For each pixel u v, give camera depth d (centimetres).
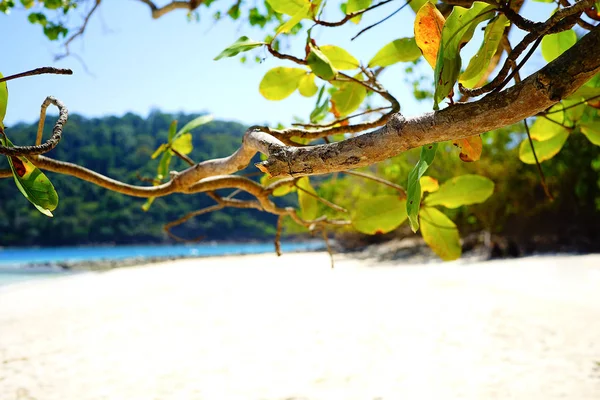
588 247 2020
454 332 791
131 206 10188
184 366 690
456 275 1450
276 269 2169
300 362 679
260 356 717
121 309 1201
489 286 1202
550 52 125
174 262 3253
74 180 10069
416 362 653
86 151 10469
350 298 1151
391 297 1129
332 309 1024
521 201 2020
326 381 599
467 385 560
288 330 863
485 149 1936
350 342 764
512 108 65
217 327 925
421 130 70
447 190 120
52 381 646
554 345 698
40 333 956
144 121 12781
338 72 127
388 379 595
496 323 834
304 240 7906
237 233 10650
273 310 1058
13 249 9294
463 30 76
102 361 736
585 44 61
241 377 629
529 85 64
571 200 2008
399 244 2936
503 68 76
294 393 564
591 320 825
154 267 2720
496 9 77
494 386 552
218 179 138
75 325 1023
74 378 657
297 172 78
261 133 100
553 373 585
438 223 122
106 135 11194
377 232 130
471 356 667
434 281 1344
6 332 975
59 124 83
